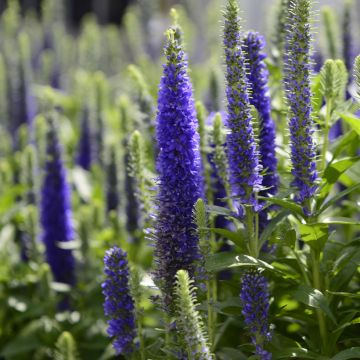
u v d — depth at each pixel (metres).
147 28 21.70
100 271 10.59
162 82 6.38
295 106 6.36
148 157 10.20
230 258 6.18
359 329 7.15
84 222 10.96
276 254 7.73
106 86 16.39
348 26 10.51
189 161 6.43
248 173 6.38
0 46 21.75
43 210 11.33
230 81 6.29
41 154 11.80
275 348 6.76
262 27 18.33
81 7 34.19
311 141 6.38
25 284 11.30
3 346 10.59
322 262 7.21
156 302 6.63
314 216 6.61
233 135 6.35
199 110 8.23
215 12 17.30
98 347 9.79
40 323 10.41
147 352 7.16
